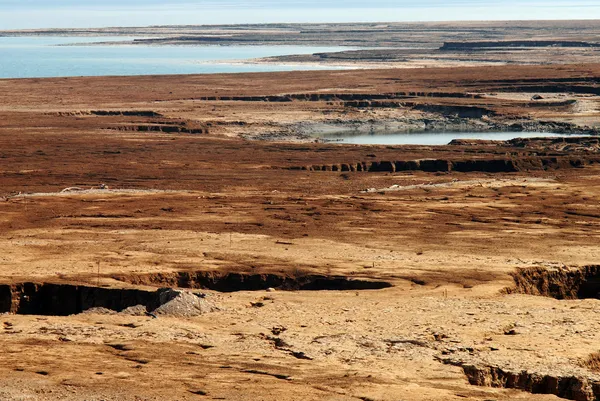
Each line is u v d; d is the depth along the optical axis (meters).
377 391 35.31
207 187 93.94
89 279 55.97
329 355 40.59
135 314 48.53
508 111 159.25
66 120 149.75
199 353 40.56
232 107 167.00
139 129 143.62
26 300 54.66
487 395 35.94
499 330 45.00
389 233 70.81
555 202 84.50
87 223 74.00
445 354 40.97
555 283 59.22
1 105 169.38
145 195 87.31
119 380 35.66
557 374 38.41
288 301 51.16
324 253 63.66
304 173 103.38
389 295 52.88
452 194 88.81
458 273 58.16
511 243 67.56
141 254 62.81
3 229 71.62
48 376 36.06
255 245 66.06
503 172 106.69
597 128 148.00
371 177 100.88
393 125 155.00
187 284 57.78
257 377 36.75
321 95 179.25
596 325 45.88
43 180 97.38
